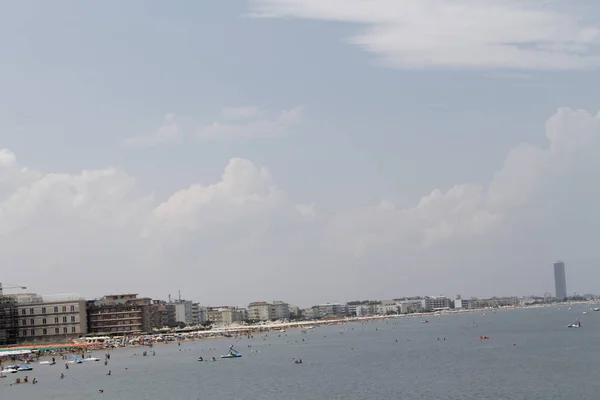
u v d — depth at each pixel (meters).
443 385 172.88
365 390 170.25
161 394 176.62
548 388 160.50
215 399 165.50
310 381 191.88
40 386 199.00
